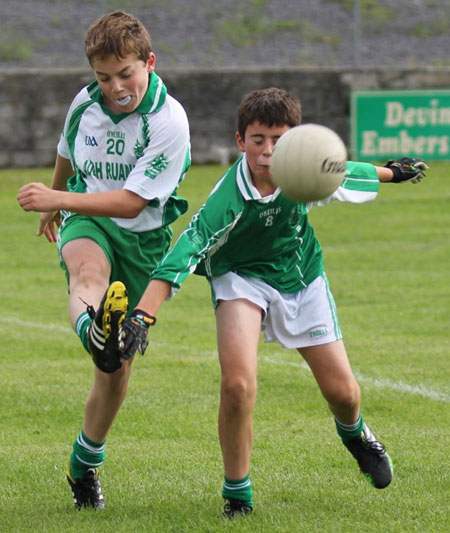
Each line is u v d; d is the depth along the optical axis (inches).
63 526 576.7
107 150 621.6
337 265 1711.4
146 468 705.0
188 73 2965.1
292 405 896.3
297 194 539.8
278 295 596.7
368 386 957.2
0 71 2807.6
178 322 1304.1
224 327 581.0
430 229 2084.2
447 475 676.7
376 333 1211.2
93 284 600.4
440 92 3038.9
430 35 3511.3
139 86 593.6
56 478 688.4
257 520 573.3
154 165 608.4
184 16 3405.5
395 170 653.3
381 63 3351.4
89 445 617.9
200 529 560.4
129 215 606.9
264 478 675.4
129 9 3390.7
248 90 3006.9
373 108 3004.4
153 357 1098.1
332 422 837.2
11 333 1232.2
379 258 1772.9
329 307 610.9
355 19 3174.2
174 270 551.5
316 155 529.7
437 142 3061.0
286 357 1102.4
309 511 596.4
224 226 571.5
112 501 632.4
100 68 585.0
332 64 3312.0
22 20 3260.3
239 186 579.2
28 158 2861.7
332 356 600.7
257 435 795.4
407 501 619.2
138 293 655.1
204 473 690.8
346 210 2347.4
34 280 1616.6
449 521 576.4
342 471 693.9
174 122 612.1
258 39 3380.9
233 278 593.0
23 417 867.4
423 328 1235.9
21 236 2034.9
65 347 1160.8
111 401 605.6
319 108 3034.0
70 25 3267.7
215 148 3014.3
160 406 894.4
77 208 589.9
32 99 2842.0
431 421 834.8
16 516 601.3
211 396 932.6
